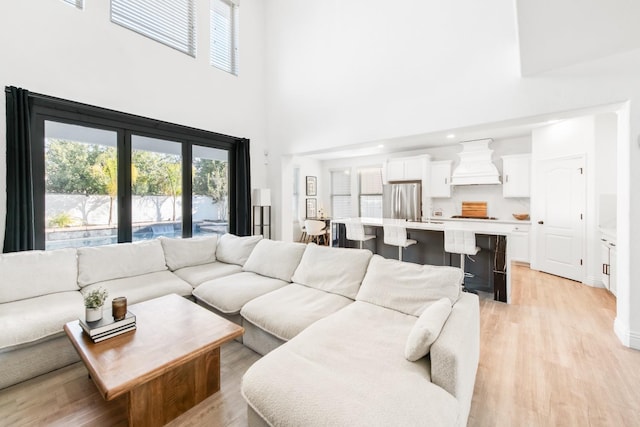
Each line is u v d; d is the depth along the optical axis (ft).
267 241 10.85
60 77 9.70
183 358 4.91
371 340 5.27
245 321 7.58
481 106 10.06
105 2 10.78
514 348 7.75
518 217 18.07
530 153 17.63
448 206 21.09
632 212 7.57
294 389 3.93
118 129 11.31
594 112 8.69
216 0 15.34
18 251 8.55
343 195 26.68
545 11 6.77
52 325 6.37
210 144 14.79
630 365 6.86
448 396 3.92
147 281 9.08
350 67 13.61
